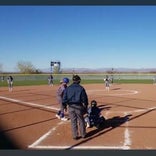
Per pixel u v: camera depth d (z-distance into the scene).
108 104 14.79
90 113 8.84
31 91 25.14
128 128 8.75
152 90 26.25
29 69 87.44
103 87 31.16
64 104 7.71
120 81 48.84
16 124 9.48
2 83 41.81
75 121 7.45
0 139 7.48
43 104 14.99
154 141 7.16
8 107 13.86
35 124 9.48
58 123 9.66
